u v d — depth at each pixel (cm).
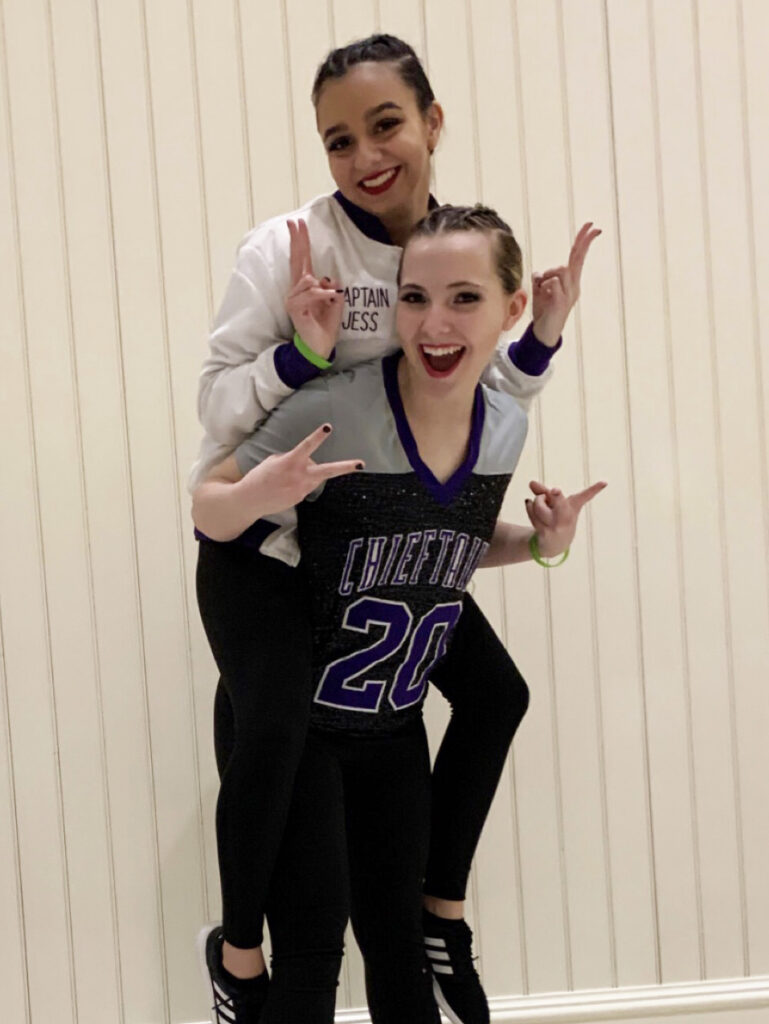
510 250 125
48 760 181
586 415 189
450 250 119
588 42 186
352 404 123
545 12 185
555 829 189
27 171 179
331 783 133
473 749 145
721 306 190
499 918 188
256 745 121
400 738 141
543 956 189
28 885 181
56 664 181
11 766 181
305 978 123
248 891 122
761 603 192
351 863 140
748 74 189
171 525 182
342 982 184
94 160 180
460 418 128
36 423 180
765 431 192
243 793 121
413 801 139
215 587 130
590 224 138
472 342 121
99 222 180
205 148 181
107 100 179
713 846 192
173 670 183
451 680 148
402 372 127
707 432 190
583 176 187
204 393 130
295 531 131
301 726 123
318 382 125
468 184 185
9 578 180
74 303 180
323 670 131
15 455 180
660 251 189
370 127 125
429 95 130
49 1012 182
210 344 130
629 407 189
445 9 183
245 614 127
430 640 135
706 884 192
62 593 181
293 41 181
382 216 131
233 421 125
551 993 189
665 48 188
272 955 129
